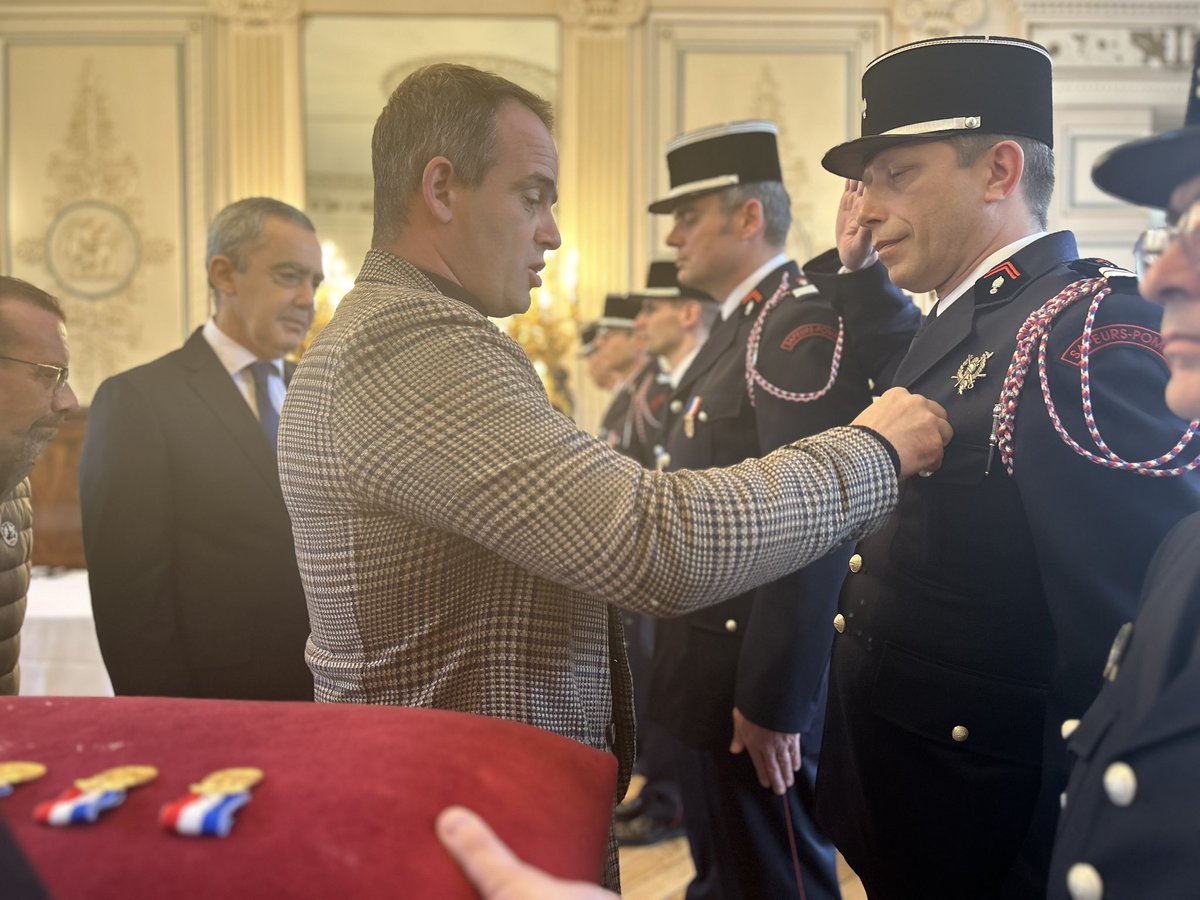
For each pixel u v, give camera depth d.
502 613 1.17
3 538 1.46
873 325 1.74
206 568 1.95
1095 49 6.96
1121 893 0.78
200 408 1.99
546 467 1.04
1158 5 6.91
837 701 1.47
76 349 7.08
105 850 0.70
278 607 1.97
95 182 7.04
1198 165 0.73
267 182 6.95
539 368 6.48
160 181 7.03
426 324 1.12
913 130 1.33
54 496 3.64
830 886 2.04
